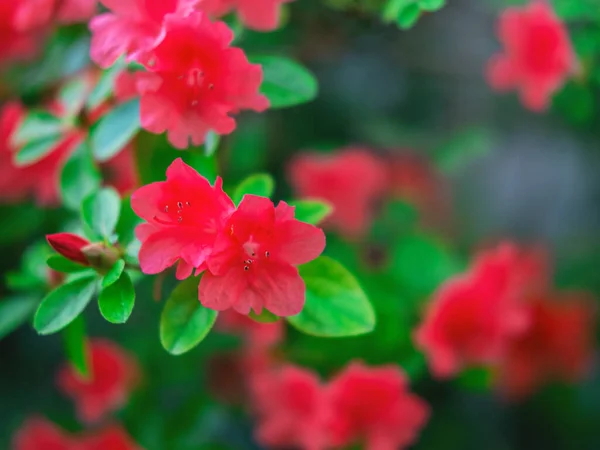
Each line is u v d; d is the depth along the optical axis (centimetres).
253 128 69
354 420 57
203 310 43
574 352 72
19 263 68
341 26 67
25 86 64
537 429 81
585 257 86
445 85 81
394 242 74
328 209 47
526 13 58
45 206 61
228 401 72
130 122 48
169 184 40
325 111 77
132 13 44
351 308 44
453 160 76
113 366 67
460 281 58
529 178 96
